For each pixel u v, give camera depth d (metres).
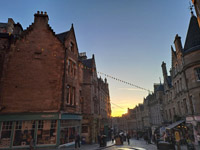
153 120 41.44
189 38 19.83
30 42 14.22
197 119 16.52
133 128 69.25
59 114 12.67
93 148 14.72
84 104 22.03
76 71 17.02
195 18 20.80
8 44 13.77
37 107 12.70
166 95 30.38
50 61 14.23
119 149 14.79
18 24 14.81
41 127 12.29
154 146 17.56
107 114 36.94
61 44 15.10
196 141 16.55
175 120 23.22
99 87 29.25
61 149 11.87
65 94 14.03
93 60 26.28
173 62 24.67
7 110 12.16
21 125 12.05
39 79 13.48
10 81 12.84
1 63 13.23
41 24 15.08
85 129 21.08
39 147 11.68
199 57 17.36
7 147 11.34
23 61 13.57
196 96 17.06
